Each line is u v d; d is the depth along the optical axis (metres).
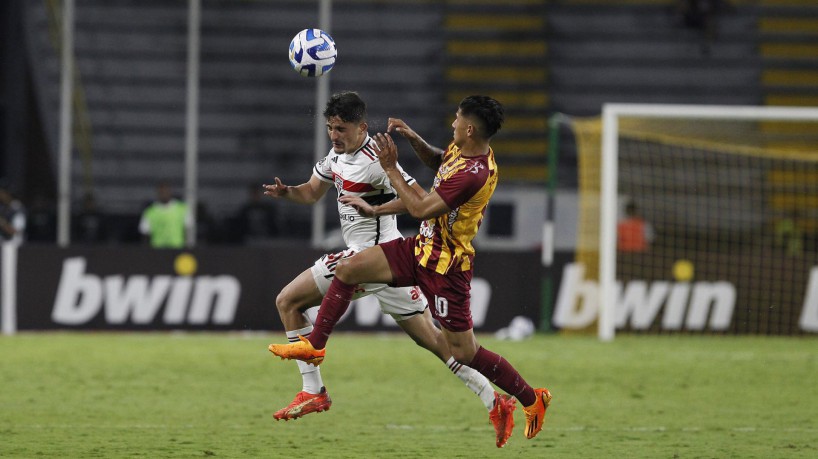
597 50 84.25
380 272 22.98
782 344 50.28
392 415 29.53
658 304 53.69
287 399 32.22
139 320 52.28
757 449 24.83
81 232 65.81
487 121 22.19
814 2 85.31
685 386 36.09
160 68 81.69
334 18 84.62
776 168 72.19
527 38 84.75
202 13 83.44
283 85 81.94
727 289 53.78
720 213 70.88
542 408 23.44
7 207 60.22
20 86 75.31
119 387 34.44
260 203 66.50
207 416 28.94
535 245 70.81
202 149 79.44
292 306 24.69
